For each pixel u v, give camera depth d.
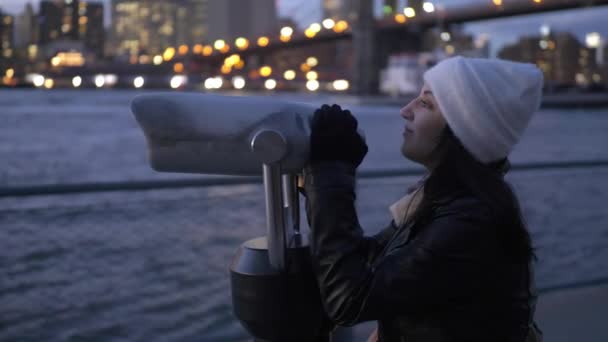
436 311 0.89
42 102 95.81
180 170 0.92
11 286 6.01
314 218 0.90
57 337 5.20
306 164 0.92
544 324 2.35
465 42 94.81
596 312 2.46
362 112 76.69
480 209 0.89
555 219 9.91
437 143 0.98
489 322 0.89
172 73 133.12
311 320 0.98
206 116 0.89
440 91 0.94
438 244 0.88
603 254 7.76
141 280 6.61
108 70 134.62
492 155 0.94
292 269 0.95
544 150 40.56
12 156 34.31
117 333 5.37
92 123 58.91
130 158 34.81
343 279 0.88
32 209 2.75
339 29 102.75
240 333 2.29
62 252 6.56
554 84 99.38
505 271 0.89
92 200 6.89
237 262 0.98
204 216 7.23
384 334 0.96
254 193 3.19
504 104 0.91
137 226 7.13
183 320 5.65
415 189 1.05
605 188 11.05
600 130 60.62
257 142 0.86
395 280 0.88
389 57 104.44
